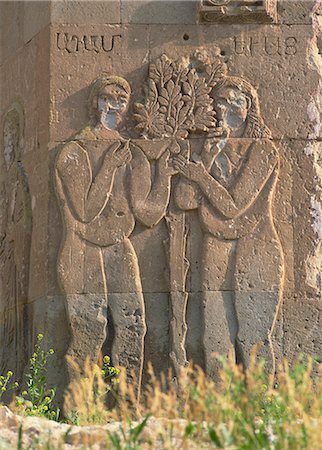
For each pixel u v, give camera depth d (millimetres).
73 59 16141
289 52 16188
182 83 16031
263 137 15977
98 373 14922
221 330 15617
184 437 11359
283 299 15766
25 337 16219
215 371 15516
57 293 15812
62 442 11727
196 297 15703
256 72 16125
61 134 16062
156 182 15844
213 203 15789
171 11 16203
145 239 15789
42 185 16125
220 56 16125
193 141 15969
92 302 15680
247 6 16062
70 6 16234
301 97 16109
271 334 15664
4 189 17109
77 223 15812
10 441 11930
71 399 15352
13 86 17094
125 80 16078
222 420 11625
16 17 17125
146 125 15953
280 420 12102
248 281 15719
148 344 15656
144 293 15727
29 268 16281
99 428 12250
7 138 17125
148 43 16156
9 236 16812
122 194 15844
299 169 15984
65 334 15734
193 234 15789
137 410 14945
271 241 15789
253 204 15844
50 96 16109
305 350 15680
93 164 15922
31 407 14297
